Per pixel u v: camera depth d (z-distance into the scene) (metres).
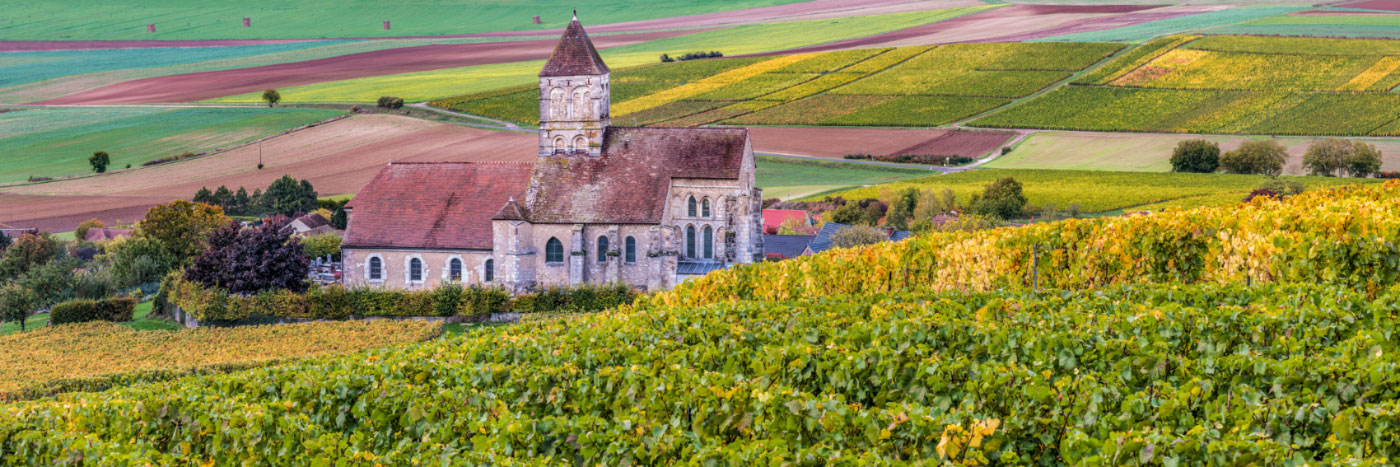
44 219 184.88
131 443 34.25
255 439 32.31
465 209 97.75
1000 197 162.50
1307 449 22.78
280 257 92.62
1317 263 37.25
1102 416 24.47
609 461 25.95
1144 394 24.72
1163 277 42.12
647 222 93.56
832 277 50.06
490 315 88.12
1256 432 22.56
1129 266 42.56
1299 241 37.78
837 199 174.12
